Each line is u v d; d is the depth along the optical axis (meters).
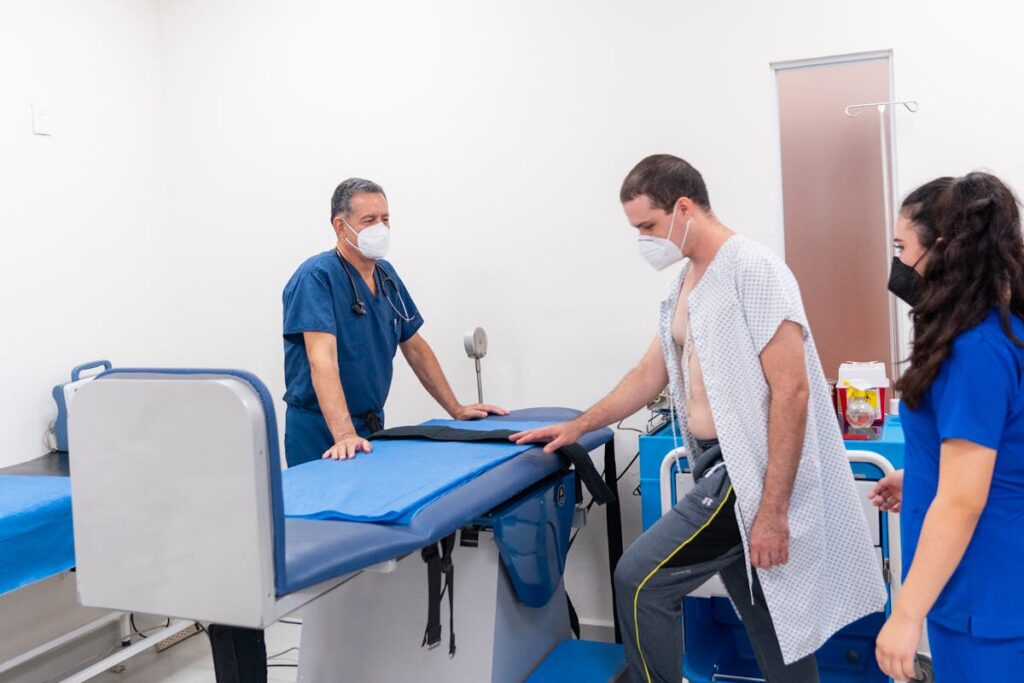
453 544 2.06
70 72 3.22
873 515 2.27
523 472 2.10
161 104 3.61
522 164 3.14
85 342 3.26
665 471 2.38
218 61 3.52
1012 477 1.29
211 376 1.36
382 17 3.29
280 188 3.47
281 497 1.35
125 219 3.44
